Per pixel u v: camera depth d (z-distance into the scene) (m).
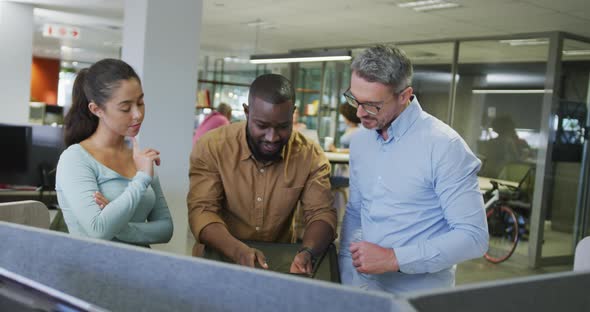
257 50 10.67
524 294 0.79
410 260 1.46
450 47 7.37
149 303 0.89
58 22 9.00
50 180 4.36
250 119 1.63
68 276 0.97
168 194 4.14
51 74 16.09
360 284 1.74
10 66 7.15
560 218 6.51
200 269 0.84
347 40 8.30
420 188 1.58
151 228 1.64
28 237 1.01
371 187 1.69
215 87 14.27
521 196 6.53
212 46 10.71
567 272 0.84
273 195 1.80
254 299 0.81
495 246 6.56
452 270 1.69
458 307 0.74
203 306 0.84
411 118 1.59
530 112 6.49
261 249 1.64
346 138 7.34
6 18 7.09
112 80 1.50
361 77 1.49
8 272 0.76
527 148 6.52
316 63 9.83
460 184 1.50
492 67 6.92
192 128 4.23
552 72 6.22
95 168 1.54
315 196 1.81
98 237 1.44
